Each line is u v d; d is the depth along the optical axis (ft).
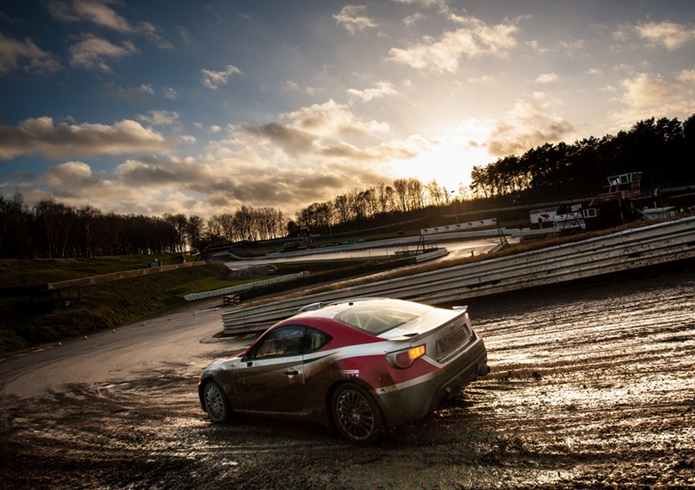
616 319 23.17
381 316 15.46
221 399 18.86
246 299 132.57
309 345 15.48
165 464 15.40
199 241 565.12
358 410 13.79
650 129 276.62
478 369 15.10
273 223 627.87
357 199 558.97
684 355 16.08
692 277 28.53
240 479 13.04
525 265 37.24
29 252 341.00
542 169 359.87
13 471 17.37
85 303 135.03
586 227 86.74
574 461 10.45
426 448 12.66
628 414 12.33
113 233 425.28
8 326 111.55
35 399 33.65
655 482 9.05
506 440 12.16
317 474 12.35
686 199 116.37
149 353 52.85
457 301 40.86
